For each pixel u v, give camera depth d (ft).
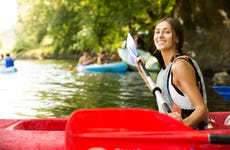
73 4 47.83
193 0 40.68
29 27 98.58
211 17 39.55
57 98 21.52
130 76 35.53
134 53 10.85
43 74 38.73
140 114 7.45
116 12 44.62
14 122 10.05
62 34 56.34
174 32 8.36
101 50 44.88
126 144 7.22
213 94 23.06
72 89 25.64
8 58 42.04
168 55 8.50
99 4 44.73
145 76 9.74
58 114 17.01
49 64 58.34
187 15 41.78
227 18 38.47
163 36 8.39
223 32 38.81
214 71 38.99
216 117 10.78
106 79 32.58
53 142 8.65
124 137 7.16
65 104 19.51
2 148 8.70
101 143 7.22
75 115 7.16
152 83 9.34
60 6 64.34
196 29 41.11
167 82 8.30
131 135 7.16
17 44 99.40
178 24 8.44
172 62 8.21
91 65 42.29
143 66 9.94
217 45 39.17
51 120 10.12
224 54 38.47
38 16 96.58
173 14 44.09
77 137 7.16
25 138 8.77
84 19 49.11
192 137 7.01
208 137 6.95
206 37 40.14
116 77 34.55
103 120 7.36
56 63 61.41
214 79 32.86
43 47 90.38
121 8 43.93
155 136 7.11
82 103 19.71
